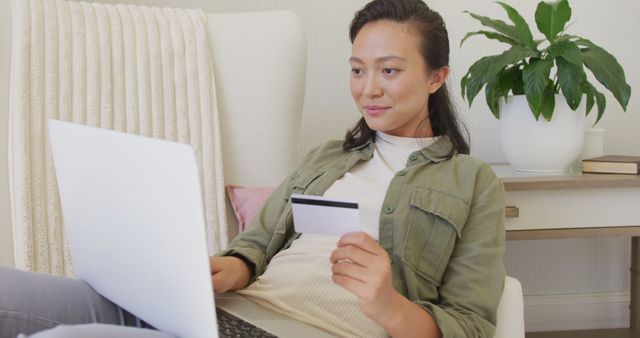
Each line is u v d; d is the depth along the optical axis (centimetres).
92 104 173
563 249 252
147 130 178
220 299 126
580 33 243
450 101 139
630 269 237
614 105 246
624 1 242
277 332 110
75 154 103
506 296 119
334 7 238
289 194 144
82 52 174
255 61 187
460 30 240
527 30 198
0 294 107
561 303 252
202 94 183
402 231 123
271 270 130
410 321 105
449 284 121
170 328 92
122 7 184
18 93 166
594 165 203
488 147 246
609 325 254
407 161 132
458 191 125
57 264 169
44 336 78
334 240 128
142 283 95
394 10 130
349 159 139
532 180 189
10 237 169
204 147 183
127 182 90
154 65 180
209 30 189
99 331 82
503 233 125
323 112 242
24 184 165
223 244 182
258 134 186
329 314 120
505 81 202
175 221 82
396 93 128
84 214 105
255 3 235
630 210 193
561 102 199
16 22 168
